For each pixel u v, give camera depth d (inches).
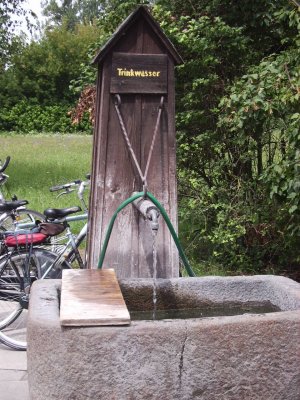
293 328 124.9
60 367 119.0
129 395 119.6
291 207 231.8
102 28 300.8
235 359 122.6
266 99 233.0
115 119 191.9
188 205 289.4
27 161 721.0
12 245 211.3
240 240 288.4
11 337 211.0
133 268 188.2
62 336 118.5
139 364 119.4
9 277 211.2
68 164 693.3
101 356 118.5
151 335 119.3
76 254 223.1
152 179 192.5
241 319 123.4
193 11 296.5
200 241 303.1
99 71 193.5
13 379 182.4
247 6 283.9
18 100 1405.0
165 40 191.6
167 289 162.9
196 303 163.9
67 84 1418.6
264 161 276.8
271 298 162.2
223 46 279.0
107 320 119.3
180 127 287.7
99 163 190.9
